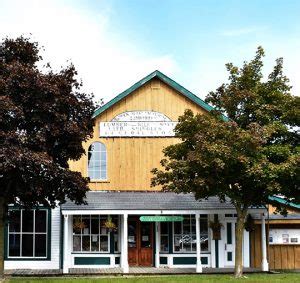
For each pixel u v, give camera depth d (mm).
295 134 24562
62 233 28531
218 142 22469
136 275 25188
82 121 21859
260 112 23766
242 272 24812
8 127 20125
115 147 29844
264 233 27453
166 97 30312
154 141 30016
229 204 27969
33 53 22031
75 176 21641
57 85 20766
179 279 22000
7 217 21641
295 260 28656
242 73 24766
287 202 25609
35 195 21453
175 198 28703
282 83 24844
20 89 20359
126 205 27656
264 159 22484
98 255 28453
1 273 21062
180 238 28969
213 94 25047
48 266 28250
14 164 19047
